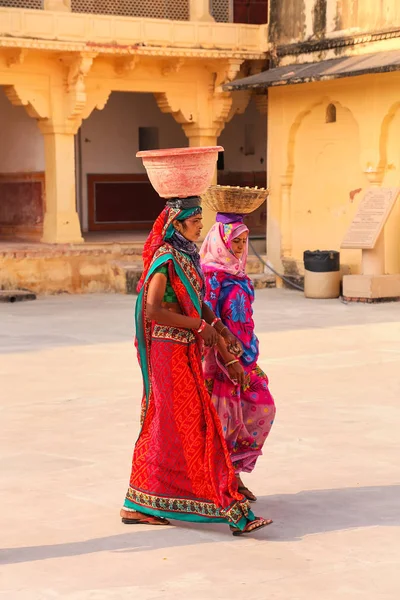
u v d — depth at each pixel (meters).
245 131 25.72
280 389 9.56
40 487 6.36
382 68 16.45
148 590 4.57
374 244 17.00
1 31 17.80
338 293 18.02
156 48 19.08
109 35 18.73
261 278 19.77
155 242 5.40
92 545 5.22
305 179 19.59
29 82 18.97
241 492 5.93
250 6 21.05
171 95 20.36
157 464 5.49
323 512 5.75
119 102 24.23
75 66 18.77
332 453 7.12
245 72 20.78
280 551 5.08
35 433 7.89
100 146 24.12
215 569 4.84
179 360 5.36
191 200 5.40
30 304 17.27
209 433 5.34
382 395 9.25
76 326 14.34
